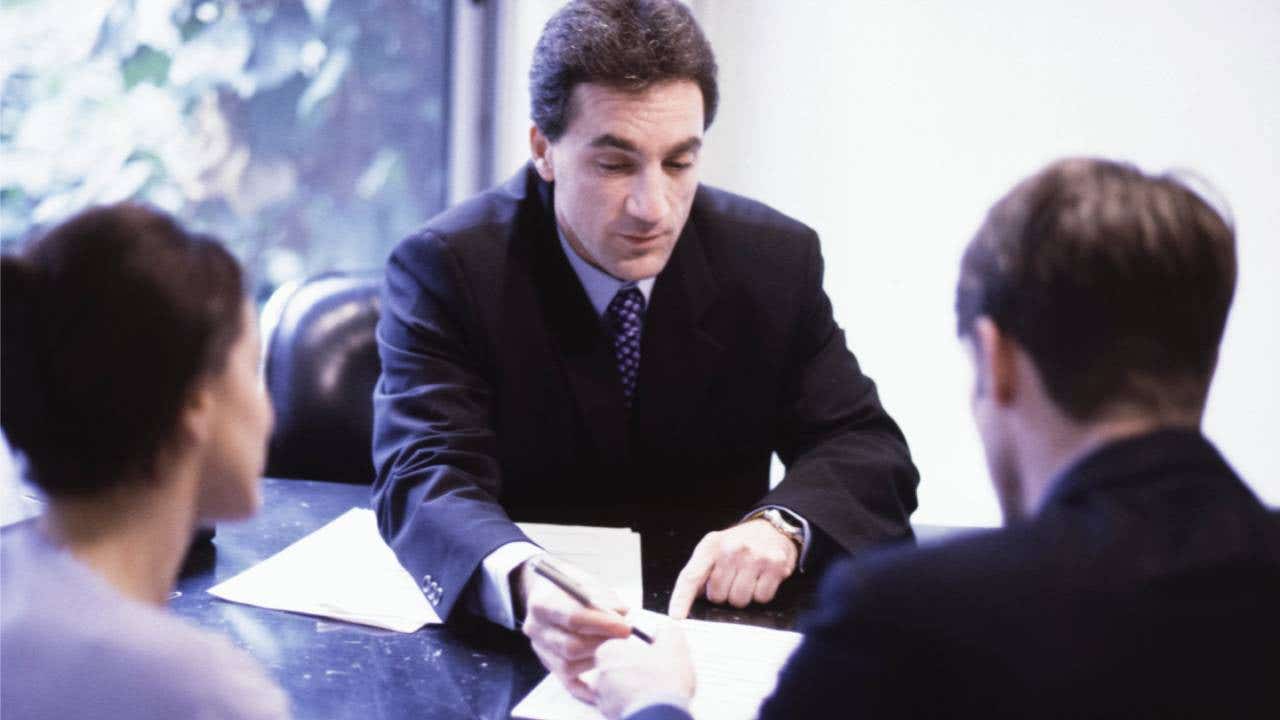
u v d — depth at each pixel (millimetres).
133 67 2500
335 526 1589
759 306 1764
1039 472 801
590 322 1698
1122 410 764
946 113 2562
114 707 713
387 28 2734
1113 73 2467
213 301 788
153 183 2547
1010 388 803
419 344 1663
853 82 2605
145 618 748
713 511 1727
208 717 723
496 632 1303
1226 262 769
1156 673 691
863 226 2643
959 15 2529
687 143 1501
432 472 1497
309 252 2744
